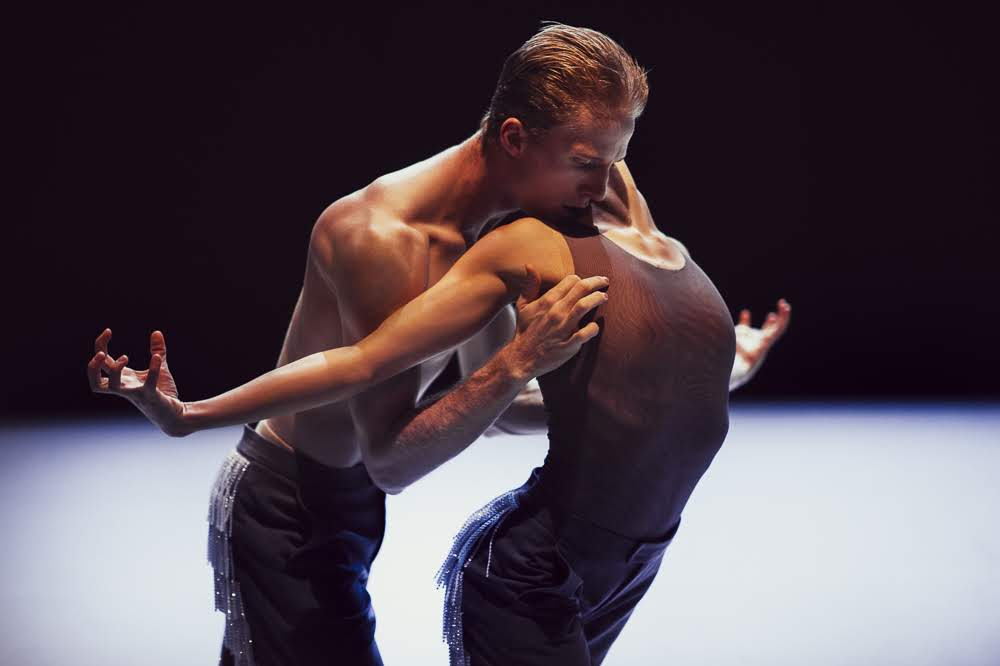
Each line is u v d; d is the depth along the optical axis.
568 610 3.73
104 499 12.06
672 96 19.56
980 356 19.94
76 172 18.98
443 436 3.78
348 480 4.42
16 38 18.55
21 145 18.80
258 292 19.53
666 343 3.74
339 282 4.07
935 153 19.73
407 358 3.72
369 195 4.16
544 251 3.70
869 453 14.30
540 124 3.75
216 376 19.56
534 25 19.03
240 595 4.43
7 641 7.42
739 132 19.73
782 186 19.89
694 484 3.98
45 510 11.54
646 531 3.88
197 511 11.43
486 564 3.81
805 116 19.73
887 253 20.03
